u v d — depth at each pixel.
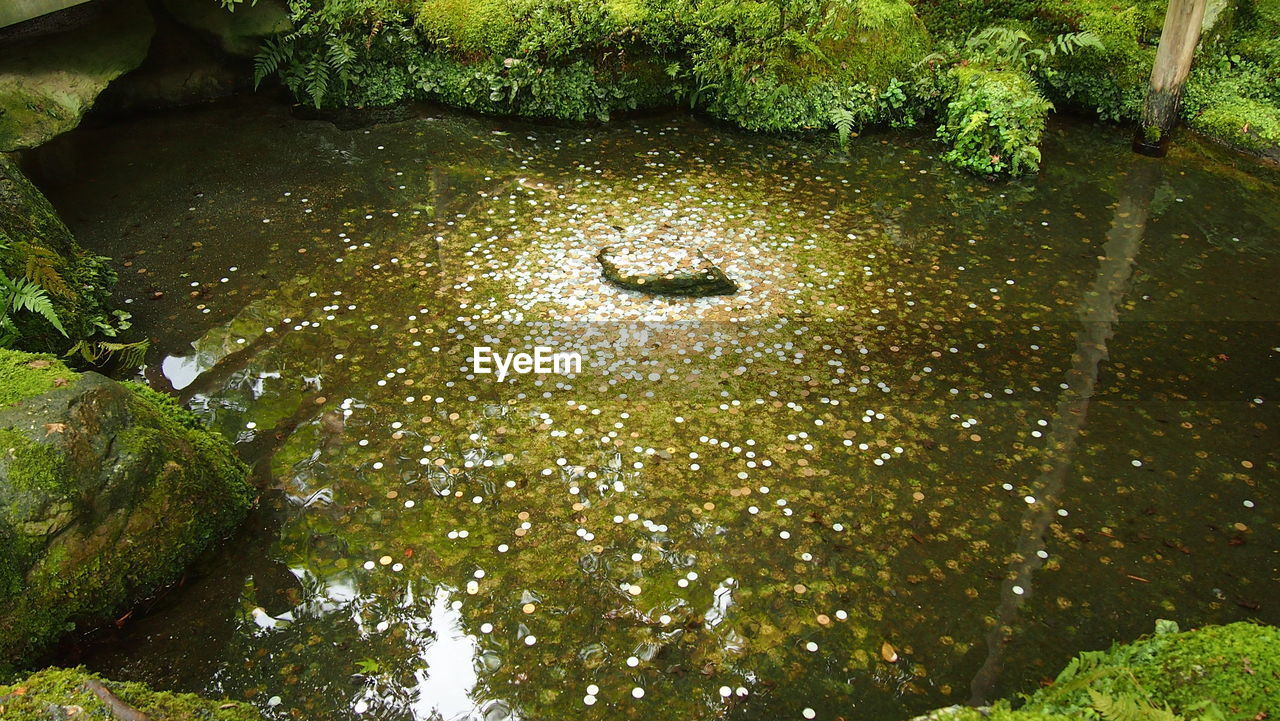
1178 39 6.34
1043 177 6.38
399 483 3.52
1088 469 3.66
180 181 5.96
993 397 4.09
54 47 6.01
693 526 3.34
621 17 6.87
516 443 3.75
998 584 3.11
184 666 2.76
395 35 7.10
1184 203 5.99
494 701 2.67
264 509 3.39
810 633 2.91
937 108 7.13
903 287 4.98
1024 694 2.69
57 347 3.96
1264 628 2.26
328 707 2.64
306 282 4.88
